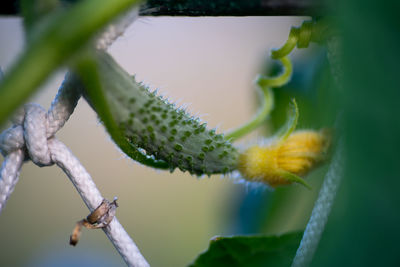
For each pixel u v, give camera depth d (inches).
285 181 10.1
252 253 11.1
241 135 11.5
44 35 7.4
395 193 7.7
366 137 7.7
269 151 9.9
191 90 24.7
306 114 12.5
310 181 10.6
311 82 12.8
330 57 9.4
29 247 28.9
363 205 7.8
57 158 9.6
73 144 27.1
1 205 9.5
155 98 9.5
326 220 9.2
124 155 10.0
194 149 9.6
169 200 29.0
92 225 9.6
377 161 7.7
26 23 7.8
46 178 29.7
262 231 13.8
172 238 28.9
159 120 9.4
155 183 28.9
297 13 9.7
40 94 7.6
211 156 9.7
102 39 8.9
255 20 21.6
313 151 9.9
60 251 28.5
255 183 10.2
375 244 7.8
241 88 25.0
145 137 9.4
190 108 9.7
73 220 29.6
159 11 9.6
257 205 13.9
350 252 7.9
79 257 28.1
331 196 9.2
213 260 11.2
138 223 28.9
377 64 7.7
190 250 28.7
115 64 9.2
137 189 28.9
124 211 28.8
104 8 7.4
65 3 7.8
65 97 9.5
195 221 29.0
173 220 29.0
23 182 29.5
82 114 26.6
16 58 7.5
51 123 9.5
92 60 8.2
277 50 9.9
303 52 13.2
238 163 9.9
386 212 7.7
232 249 11.2
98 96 8.5
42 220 29.4
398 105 7.7
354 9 7.7
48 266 28.1
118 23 8.9
